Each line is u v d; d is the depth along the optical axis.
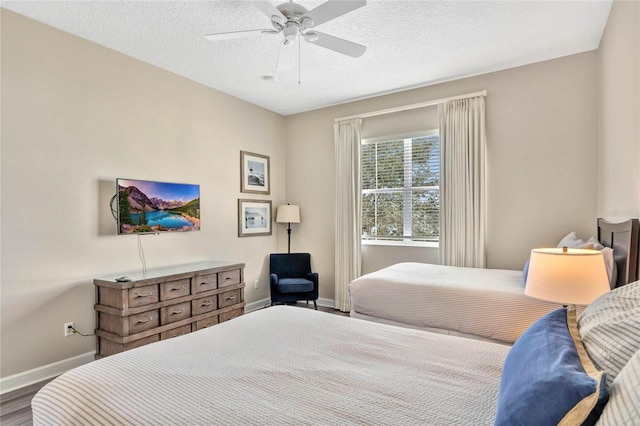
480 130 3.85
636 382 0.63
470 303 2.60
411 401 1.10
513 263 3.75
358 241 4.66
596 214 3.34
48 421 1.19
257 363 1.39
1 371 2.58
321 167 5.10
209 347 1.55
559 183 3.52
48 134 2.82
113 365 1.36
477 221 3.85
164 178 3.69
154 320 3.05
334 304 4.95
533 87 3.63
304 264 4.88
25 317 2.69
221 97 4.38
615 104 2.56
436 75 3.93
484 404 1.08
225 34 2.46
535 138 3.63
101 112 3.17
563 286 1.70
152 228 3.43
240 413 1.04
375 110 4.63
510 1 2.56
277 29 2.40
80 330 2.98
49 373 2.80
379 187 4.66
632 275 1.98
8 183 2.61
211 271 3.58
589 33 3.03
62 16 2.70
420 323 2.79
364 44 3.18
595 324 1.03
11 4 2.54
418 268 3.60
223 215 4.38
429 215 4.30
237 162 4.60
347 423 0.99
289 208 5.04
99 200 3.14
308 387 1.20
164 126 3.70
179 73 3.82
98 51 3.15
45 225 2.80
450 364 1.38
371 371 1.32
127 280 2.95
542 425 0.72
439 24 2.86
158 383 1.22
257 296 4.90
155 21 2.78
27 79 2.71
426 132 4.29
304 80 4.06
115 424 1.03
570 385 0.73
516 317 2.42
